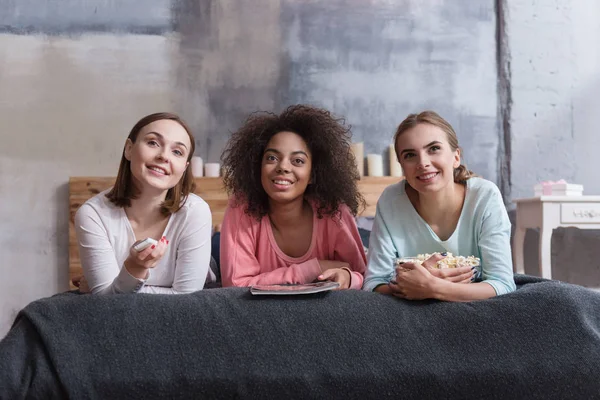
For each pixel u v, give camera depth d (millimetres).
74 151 2979
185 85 3033
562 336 1027
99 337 976
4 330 2883
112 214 1304
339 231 1516
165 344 979
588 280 3057
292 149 1412
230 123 3041
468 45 3152
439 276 1155
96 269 1254
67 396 931
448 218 1378
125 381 944
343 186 1525
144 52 3023
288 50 3080
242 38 3061
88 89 2998
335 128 1525
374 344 1008
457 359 1002
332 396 974
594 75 3168
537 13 3148
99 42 3008
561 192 2641
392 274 1338
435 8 3150
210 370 963
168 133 1257
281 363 978
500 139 3146
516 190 3100
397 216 1399
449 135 1317
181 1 3041
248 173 1498
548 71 3148
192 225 1306
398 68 3125
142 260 1109
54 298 1053
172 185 1271
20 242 2922
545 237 2588
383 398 979
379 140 3098
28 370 943
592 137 3158
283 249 1545
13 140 2949
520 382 992
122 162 1313
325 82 3092
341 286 1288
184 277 1286
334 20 3104
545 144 3133
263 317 1022
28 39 2979
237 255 1465
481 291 1133
